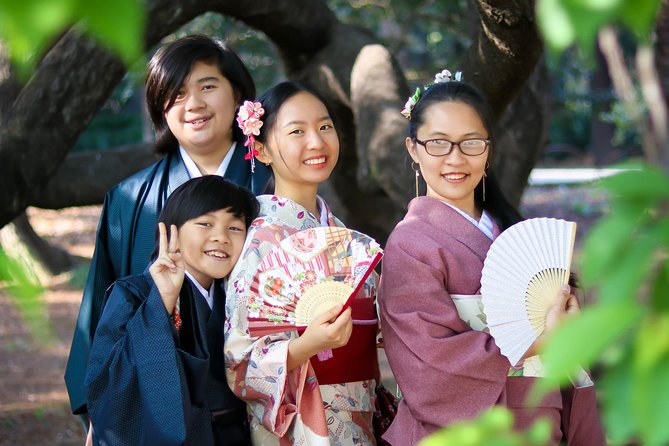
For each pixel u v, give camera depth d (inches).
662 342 33.4
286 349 116.9
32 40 30.3
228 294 125.8
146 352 120.4
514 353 113.0
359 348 127.1
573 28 32.8
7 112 204.4
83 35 201.0
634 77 458.3
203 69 148.3
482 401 115.7
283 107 130.6
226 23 445.1
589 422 124.6
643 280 34.5
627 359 34.2
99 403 123.0
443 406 116.4
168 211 130.4
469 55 182.2
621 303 33.8
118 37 30.4
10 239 454.3
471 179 122.9
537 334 113.4
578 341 33.3
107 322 126.5
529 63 171.3
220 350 130.1
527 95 237.0
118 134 850.8
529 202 682.8
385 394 135.4
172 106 148.8
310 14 242.7
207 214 127.0
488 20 162.1
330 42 250.4
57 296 434.9
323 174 131.4
